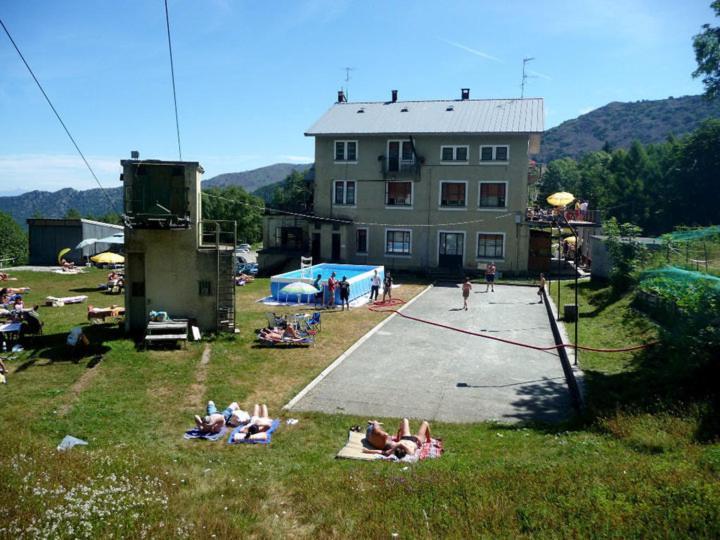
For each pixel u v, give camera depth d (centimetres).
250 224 9019
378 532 699
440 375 1764
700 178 6688
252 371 1770
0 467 834
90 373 1703
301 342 2102
